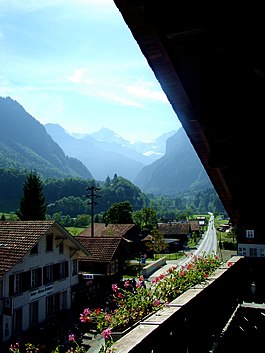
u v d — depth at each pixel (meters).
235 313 6.84
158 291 4.97
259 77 3.39
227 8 2.75
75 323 23.52
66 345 18.70
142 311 4.44
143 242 61.06
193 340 4.34
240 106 3.94
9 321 20.97
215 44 3.24
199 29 2.93
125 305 4.56
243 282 8.11
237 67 3.43
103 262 31.84
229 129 4.16
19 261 21.80
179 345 3.82
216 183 5.55
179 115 3.94
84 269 32.03
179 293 5.05
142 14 2.81
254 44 2.82
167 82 3.55
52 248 25.58
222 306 6.08
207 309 5.14
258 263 8.20
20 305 22.06
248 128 4.13
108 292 31.42
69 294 27.33
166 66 3.35
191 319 4.34
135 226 62.72
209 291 5.32
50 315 25.09
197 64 3.56
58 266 26.17
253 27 2.75
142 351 2.84
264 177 5.51
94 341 19.38
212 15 2.79
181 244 74.94
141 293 4.95
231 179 5.70
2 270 20.92
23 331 22.17
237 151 4.23
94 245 33.84
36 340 20.78
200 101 3.82
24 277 22.69
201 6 2.81
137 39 3.05
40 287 24.02
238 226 6.80
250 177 5.57
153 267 43.78
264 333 5.96
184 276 5.49
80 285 28.89
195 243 79.12
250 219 6.37
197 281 5.50
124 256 36.09
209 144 4.31
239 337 5.91
